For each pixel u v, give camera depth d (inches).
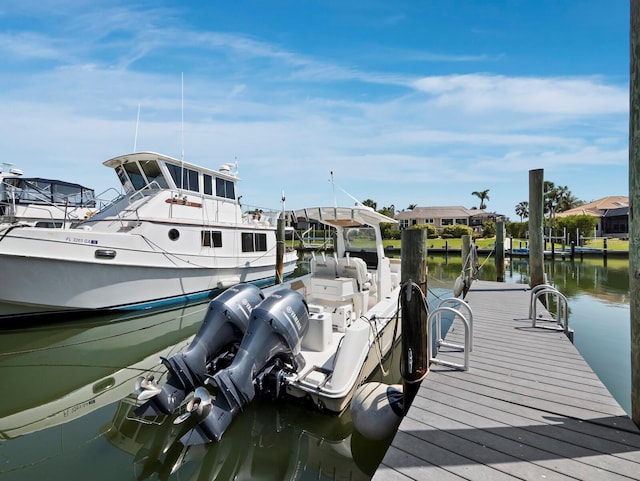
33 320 302.4
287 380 153.3
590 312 356.8
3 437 150.5
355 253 298.0
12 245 278.4
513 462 92.7
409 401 137.9
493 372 147.3
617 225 1473.9
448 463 93.0
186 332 311.6
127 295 342.0
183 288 390.9
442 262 932.0
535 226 333.1
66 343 278.2
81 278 311.1
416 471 90.4
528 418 113.0
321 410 152.5
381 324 196.5
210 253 421.7
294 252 649.0
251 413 157.5
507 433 105.3
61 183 569.0
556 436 103.1
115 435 150.3
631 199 98.6
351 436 148.6
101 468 129.3
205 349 159.2
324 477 126.6
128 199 393.1
